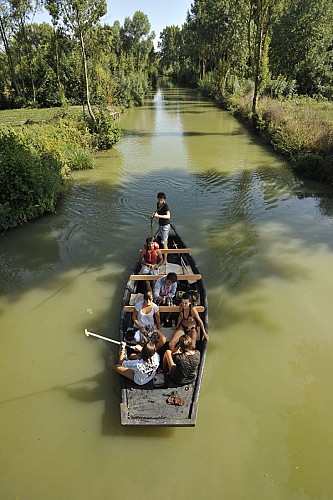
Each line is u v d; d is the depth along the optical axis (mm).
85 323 7016
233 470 4547
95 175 15414
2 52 32250
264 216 11422
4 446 4902
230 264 8773
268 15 22797
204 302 6887
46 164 12656
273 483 4406
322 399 5445
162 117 29938
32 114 25125
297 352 6266
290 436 4930
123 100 34625
